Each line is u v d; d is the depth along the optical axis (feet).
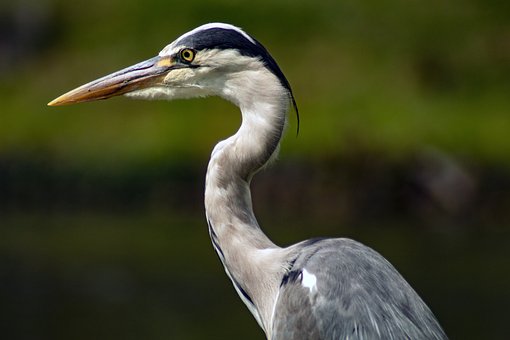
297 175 71.15
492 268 54.75
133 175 76.33
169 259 58.85
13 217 71.05
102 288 53.78
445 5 98.63
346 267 18.95
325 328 18.54
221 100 87.61
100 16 100.42
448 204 70.33
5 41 97.76
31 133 85.10
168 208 73.56
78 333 46.09
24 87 93.56
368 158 73.67
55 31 99.60
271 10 98.32
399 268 54.90
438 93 89.15
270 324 20.16
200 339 44.75
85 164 77.92
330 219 68.08
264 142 20.61
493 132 82.23
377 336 18.13
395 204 70.74
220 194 20.88
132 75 21.62
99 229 66.64
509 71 91.76
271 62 20.83
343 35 95.66
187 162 77.56
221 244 20.89
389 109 85.87
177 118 85.40
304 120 83.66
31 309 50.06
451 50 93.81
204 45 21.03
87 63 95.50
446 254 58.03
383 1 99.25
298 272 19.45
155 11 99.66
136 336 45.29
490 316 46.75
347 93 88.28
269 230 62.90
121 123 85.20
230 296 52.26
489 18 97.30
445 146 78.64
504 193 71.61
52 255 59.77
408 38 95.04
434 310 47.75
